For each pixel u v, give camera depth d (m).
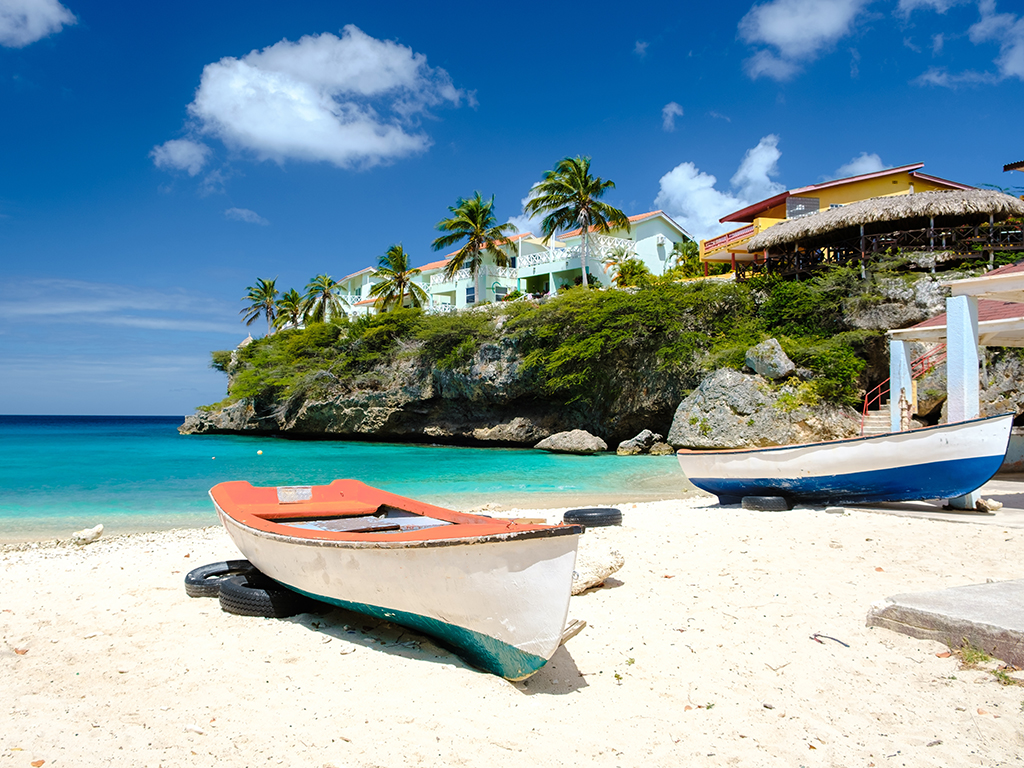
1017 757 3.23
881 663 4.41
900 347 12.98
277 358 47.81
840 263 26.94
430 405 40.41
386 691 4.15
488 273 49.91
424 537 4.28
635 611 5.74
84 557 8.89
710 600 6.00
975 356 10.34
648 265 47.09
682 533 9.26
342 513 7.10
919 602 4.94
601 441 31.66
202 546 9.57
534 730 3.60
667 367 29.17
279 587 6.21
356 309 64.38
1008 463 16.66
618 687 4.19
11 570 8.03
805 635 5.00
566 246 48.38
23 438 49.72
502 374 35.12
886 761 3.24
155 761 3.30
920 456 10.03
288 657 4.79
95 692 4.21
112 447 37.66
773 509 11.09
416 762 3.26
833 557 7.48
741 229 35.78
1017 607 4.75
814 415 22.11
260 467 25.02
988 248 24.08
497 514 12.30
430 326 38.28
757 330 27.12
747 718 3.73
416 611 4.55
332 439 47.03
